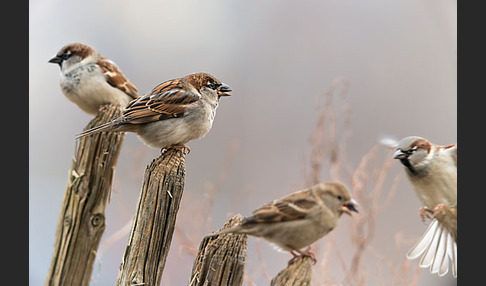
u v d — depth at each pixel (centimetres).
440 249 973
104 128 928
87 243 980
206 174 1733
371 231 1145
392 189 1221
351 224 1158
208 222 1184
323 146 1250
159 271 812
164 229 810
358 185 1177
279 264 1313
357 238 1144
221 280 709
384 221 1423
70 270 973
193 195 1305
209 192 1246
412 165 955
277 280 686
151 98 948
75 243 973
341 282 1145
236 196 1373
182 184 824
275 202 747
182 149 962
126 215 1306
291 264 727
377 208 1177
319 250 1255
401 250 1334
